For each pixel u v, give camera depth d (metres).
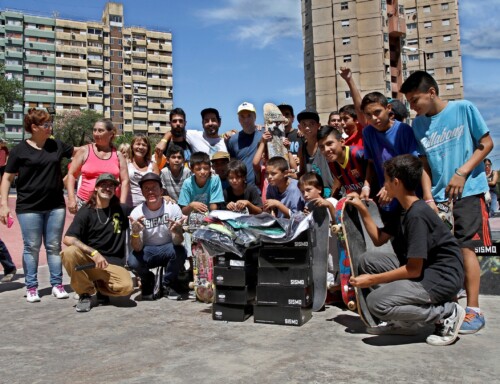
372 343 3.43
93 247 4.90
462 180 3.66
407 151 4.17
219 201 5.44
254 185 5.66
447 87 74.19
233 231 4.21
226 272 4.18
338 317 4.25
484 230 3.74
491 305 4.41
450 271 3.35
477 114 3.75
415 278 3.39
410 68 75.56
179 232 5.09
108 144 5.64
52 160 5.30
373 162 4.50
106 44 106.62
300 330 3.82
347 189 4.99
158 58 113.00
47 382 2.78
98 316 4.42
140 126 110.12
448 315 3.37
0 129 94.88
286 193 5.20
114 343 3.54
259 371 2.87
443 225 3.42
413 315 3.32
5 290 5.82
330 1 59.38
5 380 2.83
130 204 6.08
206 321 4.18
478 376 2.73
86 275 4.66
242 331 3.82
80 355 3.27
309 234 4.06
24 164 5.18
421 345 3.35
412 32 76.06
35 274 5.20
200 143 6.66
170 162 5.96
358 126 5.57
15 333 3.85
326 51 59.81
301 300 3.96
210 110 6.58
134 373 2.89
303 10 63.25
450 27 73.81
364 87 57.84
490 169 13.63
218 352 3.27
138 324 4.09
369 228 3.71
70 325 4.09
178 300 5.14
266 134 6.05
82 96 103.25
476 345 3.30
